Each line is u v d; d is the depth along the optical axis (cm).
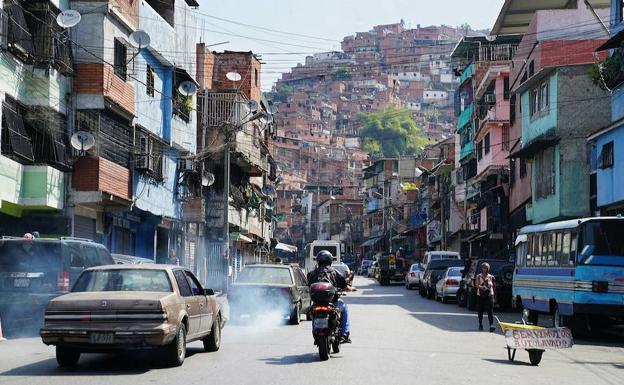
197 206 4047
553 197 3497
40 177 2478
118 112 2917
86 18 2759
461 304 3391
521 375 1286
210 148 4253
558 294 2055
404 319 2552
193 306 1379
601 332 2273
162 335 1209
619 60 2830
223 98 4700
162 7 3700
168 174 3778
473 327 2284
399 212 10250
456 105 7200
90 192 2711
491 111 5284
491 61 5641
